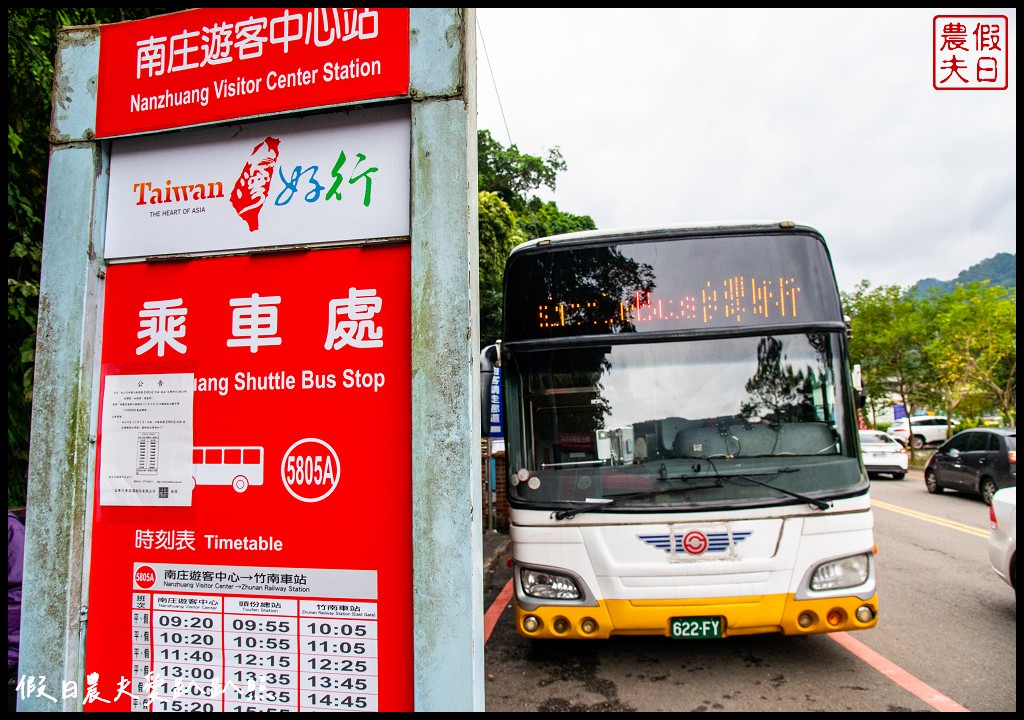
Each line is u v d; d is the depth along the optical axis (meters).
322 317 2.13
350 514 2.05
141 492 2.21
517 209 21.33
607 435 3.86
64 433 2.22
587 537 3.72
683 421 3.83
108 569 2.20
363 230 2.13
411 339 2.00
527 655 4.49
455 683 1.88
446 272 1.99
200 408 2.20
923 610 5.28
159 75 2.30
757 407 3.83
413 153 2.05
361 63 2.12
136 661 2.16
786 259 3.99
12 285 4.07
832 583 3.59
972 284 18.89
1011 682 3.84
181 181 2.30
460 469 1.93
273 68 2.19
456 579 1.90
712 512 3.65
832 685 3.83
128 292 2.30
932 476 12.60
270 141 2.23
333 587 2.04
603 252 4.08
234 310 2.21
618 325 3.99
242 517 2.13
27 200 4.33
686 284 3.99
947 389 19.62
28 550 2.20
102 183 2.36
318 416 2.11
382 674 1.99
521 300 4.11
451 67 2.05
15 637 2.83
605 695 3.79
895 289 22.28
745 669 4.11
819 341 3.90
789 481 3.68
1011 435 10.45
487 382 4.39
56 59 2.40
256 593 2.10
